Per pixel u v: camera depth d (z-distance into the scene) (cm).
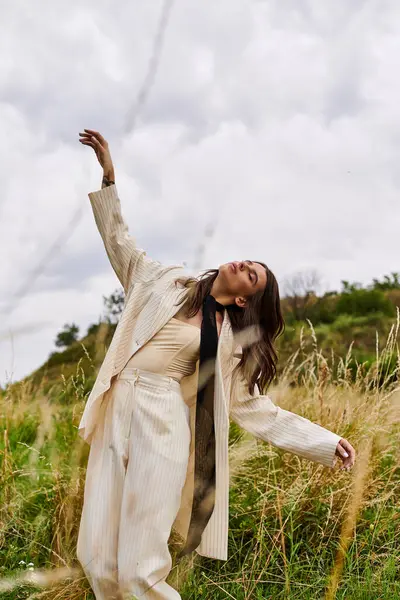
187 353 265
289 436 285
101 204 284
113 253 284
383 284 1670
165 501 243
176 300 268
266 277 272
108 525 243
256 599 263
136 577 232
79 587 252
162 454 246
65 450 336
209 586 272
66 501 283
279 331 284
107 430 258
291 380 408
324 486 319
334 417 359
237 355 281
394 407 353
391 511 316
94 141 283
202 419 266
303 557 294
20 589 240
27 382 381
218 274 277
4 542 287
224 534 266
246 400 288
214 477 264
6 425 381
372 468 308
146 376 260
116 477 247
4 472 310
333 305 1305
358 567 275
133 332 265
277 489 291
